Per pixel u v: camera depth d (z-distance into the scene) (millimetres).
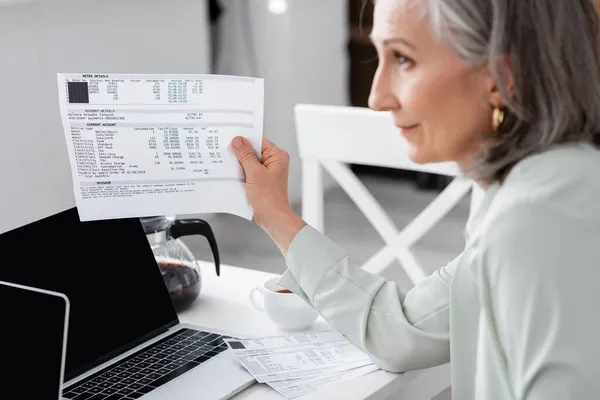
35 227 1422
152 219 1625
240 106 1383
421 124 1196
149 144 1376
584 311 1063
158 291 1552
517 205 1109
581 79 1131
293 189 4809
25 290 1090
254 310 1635
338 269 1380
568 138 1154
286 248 1405
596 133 1172
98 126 1353
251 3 4480
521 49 1108
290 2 4617
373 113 2227
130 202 1402
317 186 2332
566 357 1063
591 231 1078
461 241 4258
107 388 1329
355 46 5117
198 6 3863
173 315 1560
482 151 1183
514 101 1127
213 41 4422
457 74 1143
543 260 1079
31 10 2990
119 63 3436
